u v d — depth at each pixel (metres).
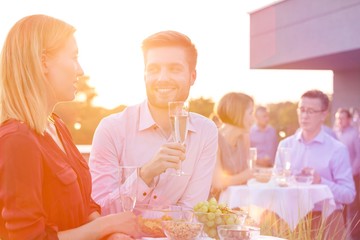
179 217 2.53
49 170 2.25
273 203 5.32
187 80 3.05
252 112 5.64
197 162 3.18
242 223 2.58
